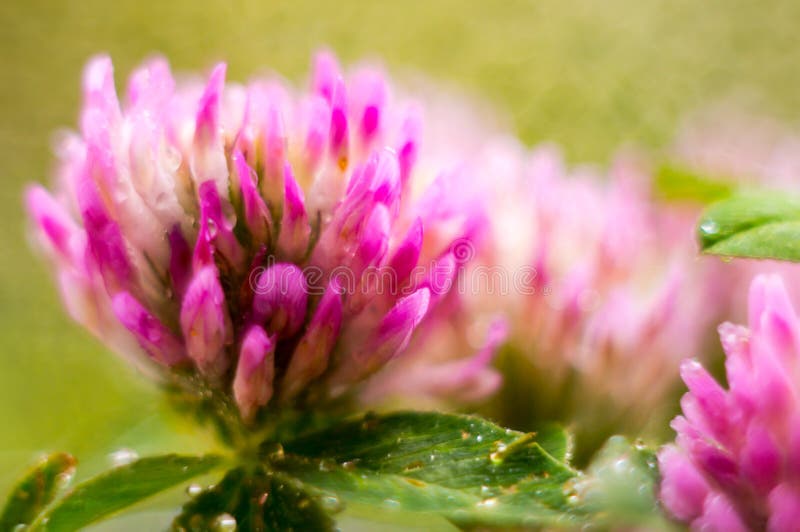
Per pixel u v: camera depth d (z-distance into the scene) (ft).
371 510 0.59
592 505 0.53
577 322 0.61
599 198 0.66
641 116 1.01
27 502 0.56
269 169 0.56
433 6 1.13
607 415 0.61
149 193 0.56
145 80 0.58
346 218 0.55
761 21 1.06
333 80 0.58
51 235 0.59
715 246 0.55
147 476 0.56
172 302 0.56
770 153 0.70
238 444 0.57
